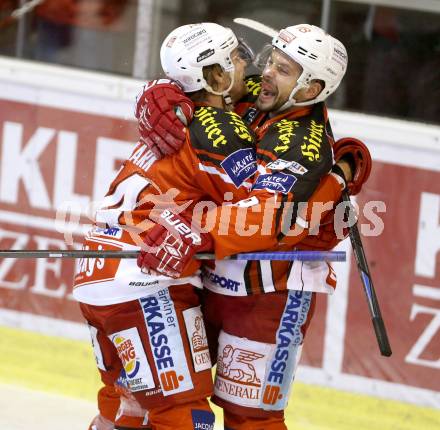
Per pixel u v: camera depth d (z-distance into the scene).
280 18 15.95
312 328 15.62
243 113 11.83
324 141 10.91
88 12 16.75
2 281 17.27
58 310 16.95
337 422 14.90
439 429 14.78
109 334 11.28
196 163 10.66
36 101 16.78
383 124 14.92
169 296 11.05
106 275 11.10
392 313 15.23
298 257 10.82
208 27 11.00
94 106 16.41
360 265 10.98
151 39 16.47
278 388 11.34
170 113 10.62
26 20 17.17
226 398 11.40
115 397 12.30
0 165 17.16
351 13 15.59
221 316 11.46
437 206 14.81
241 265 11.09
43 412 14.52
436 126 14.88
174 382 10.95
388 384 15.34
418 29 15.34
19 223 17.17
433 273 14.94
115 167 16.42
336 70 11.09
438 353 15.02
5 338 16.94
